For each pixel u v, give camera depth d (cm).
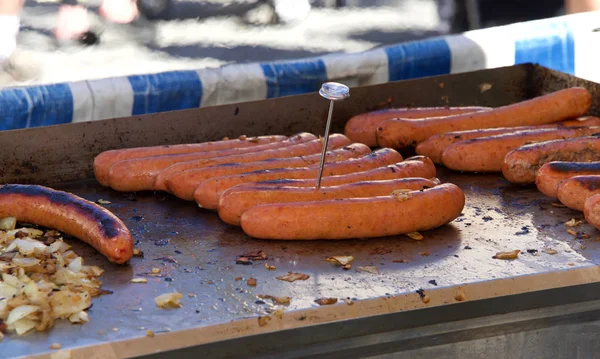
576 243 221
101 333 171
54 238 224
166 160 259
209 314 180
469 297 192
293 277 201
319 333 181
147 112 297
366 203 221
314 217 218
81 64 550
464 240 225
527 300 197
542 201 256
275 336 178
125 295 191
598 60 354
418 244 222
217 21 628
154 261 212
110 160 262
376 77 324
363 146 274
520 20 637
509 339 199
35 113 280
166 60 568
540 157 262
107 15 600
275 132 308
